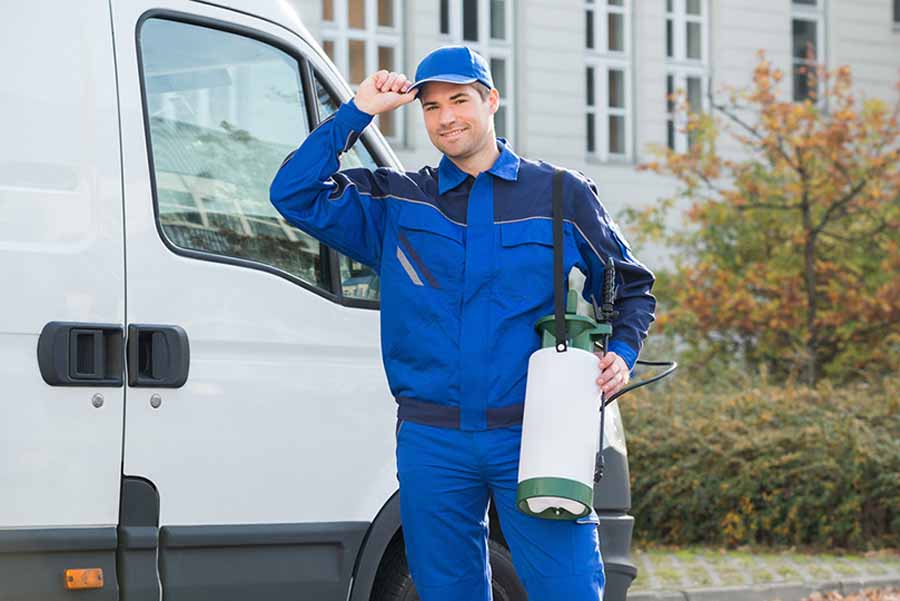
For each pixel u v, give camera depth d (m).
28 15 5.33
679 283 17.17
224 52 5.87
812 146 16.78
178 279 5.53
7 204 5.20
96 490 5.29
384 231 5.08
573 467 4.71
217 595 5.55
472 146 4.89
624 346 4.95
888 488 11.76
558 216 4.91
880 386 13.57
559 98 22.91
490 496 5.07
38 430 5.18
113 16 5.51
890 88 25.22
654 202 23.55
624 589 6.57
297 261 5.92
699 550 11.79
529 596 4.99
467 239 4.90
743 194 17.23
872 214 16.84
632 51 23.64
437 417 4.91
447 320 4.88
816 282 16.81
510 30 22.66
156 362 5.44
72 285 5.28
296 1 20.67
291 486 5.75
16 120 5.26
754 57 24.36
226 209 5.75
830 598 9.98
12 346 5.16
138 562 5.36
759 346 16.48
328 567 5.84
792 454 11.84
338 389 5.91
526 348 4.88
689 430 12.26
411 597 6.19
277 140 6.00
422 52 21.78
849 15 24.95
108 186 5.40
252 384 5.67
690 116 19.20
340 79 6.28
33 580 5.15
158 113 5.62
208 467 5.54
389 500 6.02
